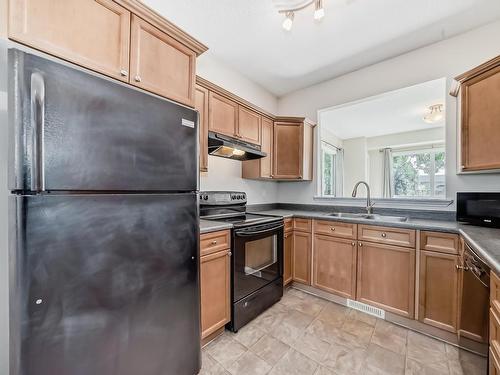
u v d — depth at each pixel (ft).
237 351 5.21
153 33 4.46
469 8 5.87
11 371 2.33
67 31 3.41
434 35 6.91
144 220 3.35
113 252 3.00
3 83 2.97
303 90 10.59
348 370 4.66
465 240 4.65
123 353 3.12
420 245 5.90
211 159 8.27
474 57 6.64
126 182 3.13
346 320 6.47
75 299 2.67
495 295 3.16
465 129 5.77
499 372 2.88
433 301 5.69
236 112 7.61
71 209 2.64
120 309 3.08
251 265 6.52
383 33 6.84
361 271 6.92
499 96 5.00
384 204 8.18
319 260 7.88
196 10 6.00
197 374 4.25
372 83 8.62
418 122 12.63
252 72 9.23
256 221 6.64
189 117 4.05
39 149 2.36
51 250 2.49
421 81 7.52
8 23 2.95
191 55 5.15
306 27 6.59
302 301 7.59
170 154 3.71
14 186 2.28
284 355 5.09
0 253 2.91
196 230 4.19
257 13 6.10
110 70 3.86
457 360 4.90
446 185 7.02
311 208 10.12
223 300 5.70
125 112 3.13
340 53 7.89
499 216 5.40
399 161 15.07
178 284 3.85
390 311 6.35
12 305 2.32
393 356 5.06
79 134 2.68
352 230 7.11
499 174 6.17
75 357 2.67
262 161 8.89
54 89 2.48
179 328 3.88
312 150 10.18
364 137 15.66
